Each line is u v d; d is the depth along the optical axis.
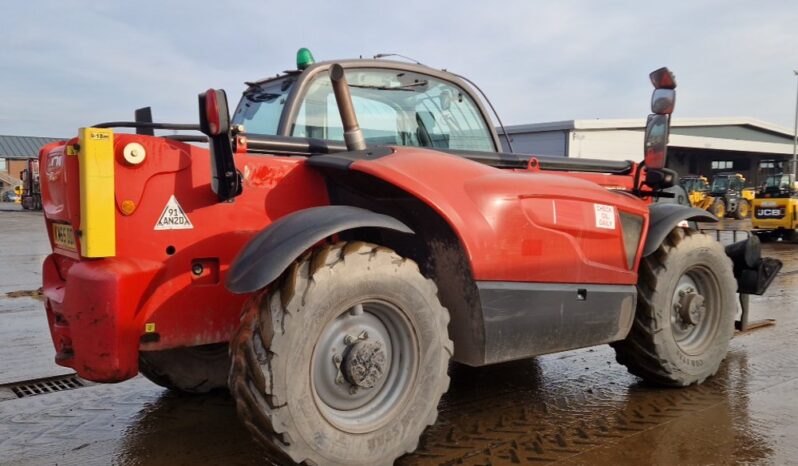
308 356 2.31
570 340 3.16
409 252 2.99
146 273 2.51
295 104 3.27
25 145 72.94
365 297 2.43
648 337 3.57
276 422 2.25
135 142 2.50
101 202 2.43
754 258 4.54
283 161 2.85
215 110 2.41
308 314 2.29
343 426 2.42
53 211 2.78
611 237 3.29
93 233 2.42
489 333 2.84
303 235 2.31
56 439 3.07
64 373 4.25
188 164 2.62
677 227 3.79
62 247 2.82
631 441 2.98
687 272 3.78
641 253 3.46
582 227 3.14
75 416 3.38
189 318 2.66
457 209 2.73
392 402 2.55
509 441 2.99
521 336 2.96
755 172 50.56
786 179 18.61
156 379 3.48
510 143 4.25
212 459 2.82
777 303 6.54
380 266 2.46
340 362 2.43
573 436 3.05
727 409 3.40
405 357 2.58
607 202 3.28
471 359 2.90
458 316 2.90
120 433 3.14
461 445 2.94
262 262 2.26
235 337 2.37
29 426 3.25
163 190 2.57
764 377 3.96
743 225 20.73
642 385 3.83
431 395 2.61
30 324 5.97
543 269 3.00
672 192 4.24
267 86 3.78
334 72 2.80
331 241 2.79
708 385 3.82
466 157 3.34
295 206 2.88
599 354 4.58
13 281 8.97
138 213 2.52
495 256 2.82
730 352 4.53
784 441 2.97
